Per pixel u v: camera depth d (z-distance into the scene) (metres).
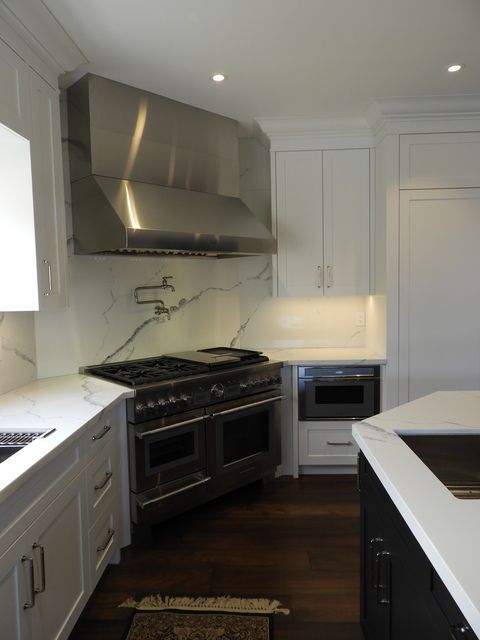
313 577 2.19
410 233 3.08
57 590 1.58
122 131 2.63
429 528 0.97
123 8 1.88
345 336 3.77
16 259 2.07
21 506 1.33
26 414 1.92
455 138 3.02
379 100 2.90
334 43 2.21
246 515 2.78
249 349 3.73
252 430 3.01
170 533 2.59
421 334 3.13
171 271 3.30
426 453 1.61
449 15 1.99
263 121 3.21
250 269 3.71
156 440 2.46
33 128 2.04
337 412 3.25
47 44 2.07
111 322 2.97
